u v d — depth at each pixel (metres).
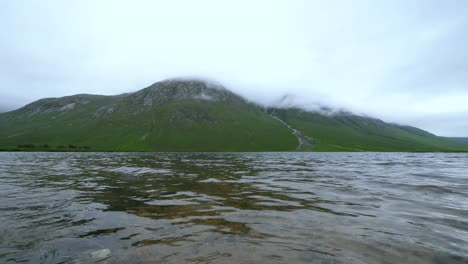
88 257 5.82
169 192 13.84
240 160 53.66
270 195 13.27
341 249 6.38
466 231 7.80
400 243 6.80
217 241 6.83
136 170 27.09
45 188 14.82
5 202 11.06
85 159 54.66
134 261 5.64
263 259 5.79
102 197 12.33
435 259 5.88
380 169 31.11
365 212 9.91
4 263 5.47
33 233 7.26
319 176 22.72
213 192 14.01
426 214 9.66
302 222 8.57
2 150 138.00
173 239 6.96
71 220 8.58
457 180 19.73
